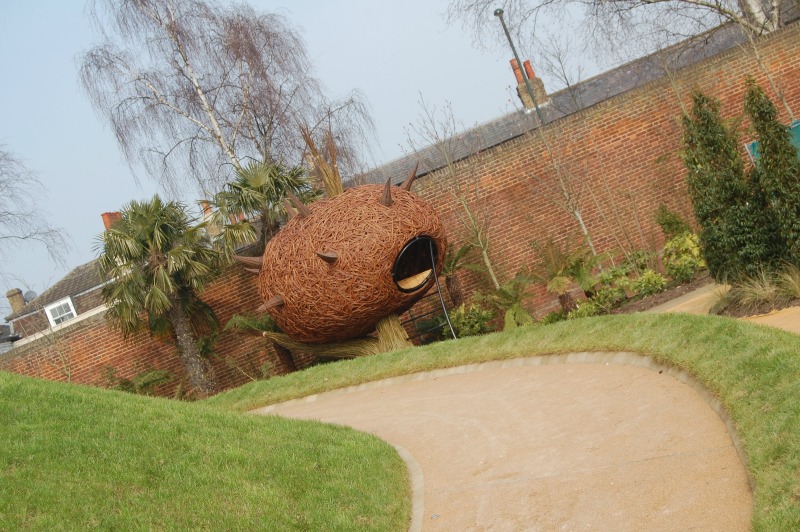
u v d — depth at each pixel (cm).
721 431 728
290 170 2214
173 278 2134
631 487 686
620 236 2138
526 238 2170
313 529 707
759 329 895
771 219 1225
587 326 1288
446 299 2200
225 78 2434
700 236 1323
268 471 832
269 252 1777
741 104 2111
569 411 955
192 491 772
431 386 1374
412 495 829
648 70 2883
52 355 2309
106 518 704
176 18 2411
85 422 938
